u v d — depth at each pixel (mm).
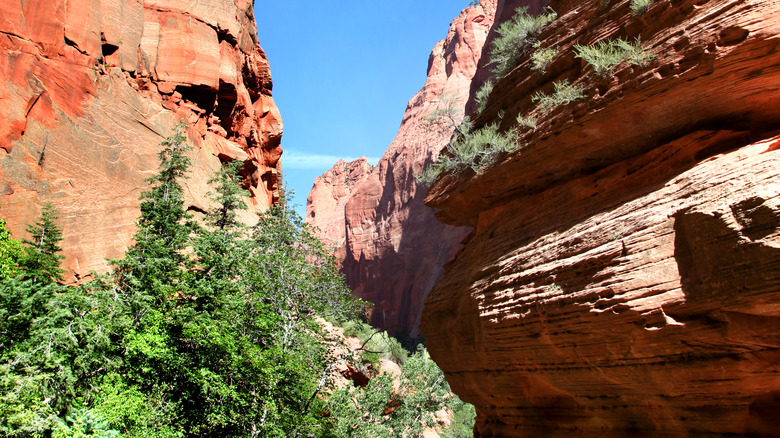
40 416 8297
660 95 7793
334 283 17297
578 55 9406
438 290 12805
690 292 6438
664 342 6750
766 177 6105
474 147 11586
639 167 8547
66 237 18812
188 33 29578
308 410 15211
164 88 27688
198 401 12828
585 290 7633
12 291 9609
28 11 20094
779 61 6695
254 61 38812
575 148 9477
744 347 6219
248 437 12852
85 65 22031
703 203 6555
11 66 18719
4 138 17891
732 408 6703
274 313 15172
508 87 12203
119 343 11578
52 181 19109
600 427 8750
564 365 8531
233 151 31547
